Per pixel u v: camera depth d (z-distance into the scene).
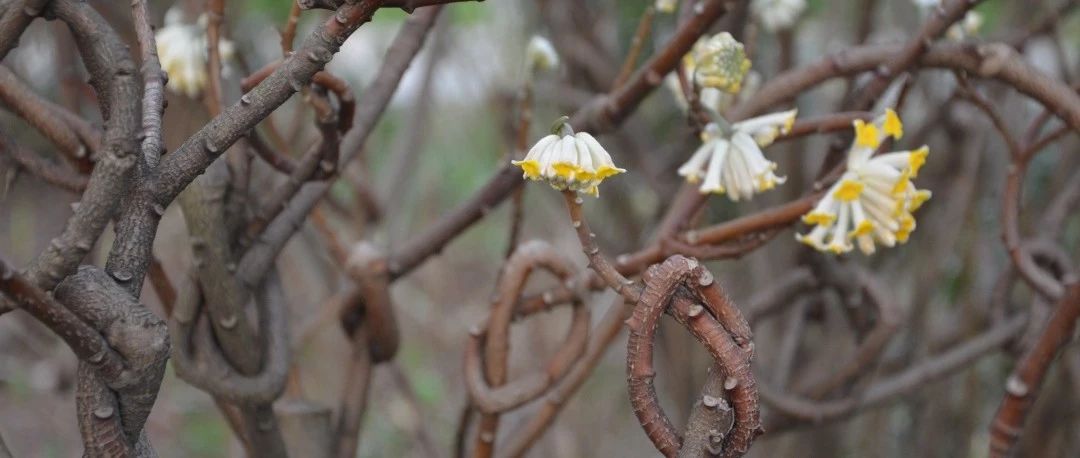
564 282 0.88
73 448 1.88
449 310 2.17
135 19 0.73
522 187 0.96
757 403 0.71
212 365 0.83
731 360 0.71
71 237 0.69
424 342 2.07
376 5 0.70
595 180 0.73
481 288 2.28
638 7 1.35
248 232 0.83
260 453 0.87
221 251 0.82
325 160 0.82
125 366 0.70
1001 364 1.41
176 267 1.61
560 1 1.26
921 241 1.25
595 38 1.29
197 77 0.90
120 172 0.69
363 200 1.15
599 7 1.34
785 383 1.11
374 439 1.89
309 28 1.50
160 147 0.72
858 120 0.81
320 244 1.27
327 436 0.92
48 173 0.82
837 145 0.87
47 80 1.34
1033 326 1.04
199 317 0.83
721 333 0.71
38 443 1.88
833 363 1.15
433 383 1.91
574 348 0.88
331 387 1.64
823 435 1.33
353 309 0.95
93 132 0.82
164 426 1.93
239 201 0.83
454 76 2.06
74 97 1.09
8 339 1.85
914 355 1.23
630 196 1.40
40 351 1.62
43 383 1.61
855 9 1.30
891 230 0.81
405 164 1.45
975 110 1.16
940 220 1.22
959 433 1.28
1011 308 1.22
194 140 0.71
